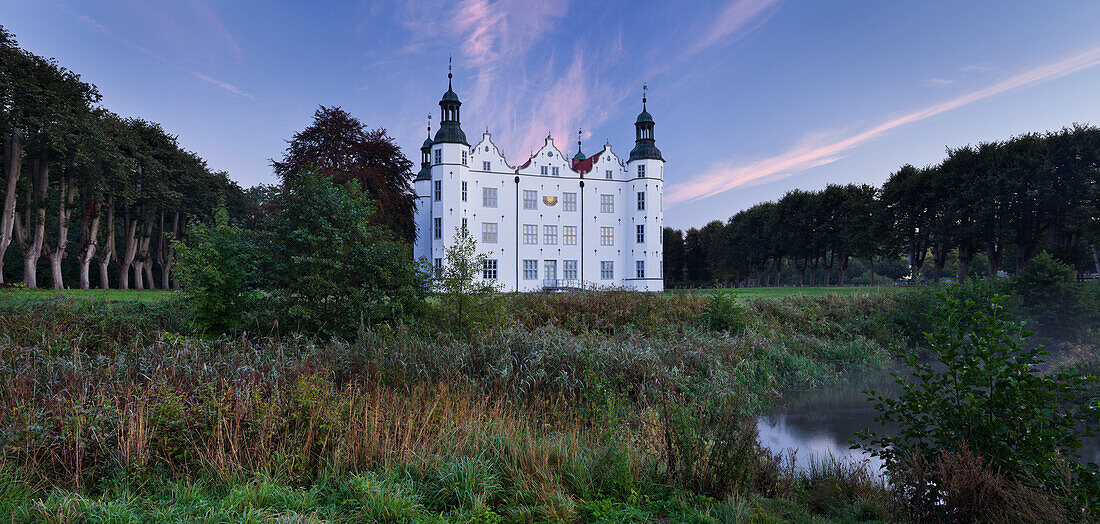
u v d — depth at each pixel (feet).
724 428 18.56
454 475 14.62
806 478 19.71
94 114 98.22
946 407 15.20
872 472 20.29
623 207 144.56
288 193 35.37
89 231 106.52
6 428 14.94
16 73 76.33
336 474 14.94
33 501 12.21
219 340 29.71
